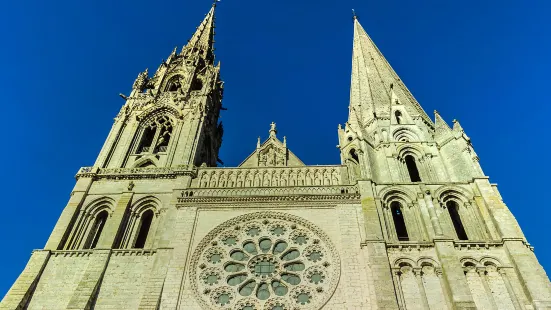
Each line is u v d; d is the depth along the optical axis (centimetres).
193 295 3841
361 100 6625
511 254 3869
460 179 4797
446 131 5475
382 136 5581
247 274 4050
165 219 4500
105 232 4475
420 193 4631
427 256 3972
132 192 4919
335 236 4241
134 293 3878
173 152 5572
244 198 4628
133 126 6075
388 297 3588
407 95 6738
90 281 3944
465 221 4412
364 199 4519
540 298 3497
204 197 4662
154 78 7281
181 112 6288
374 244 4044
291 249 4222
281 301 3809
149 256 4203
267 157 5603
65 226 4566
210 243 4291
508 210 4294
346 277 3866
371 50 8131
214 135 7181
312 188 4722
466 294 3572
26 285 3941
